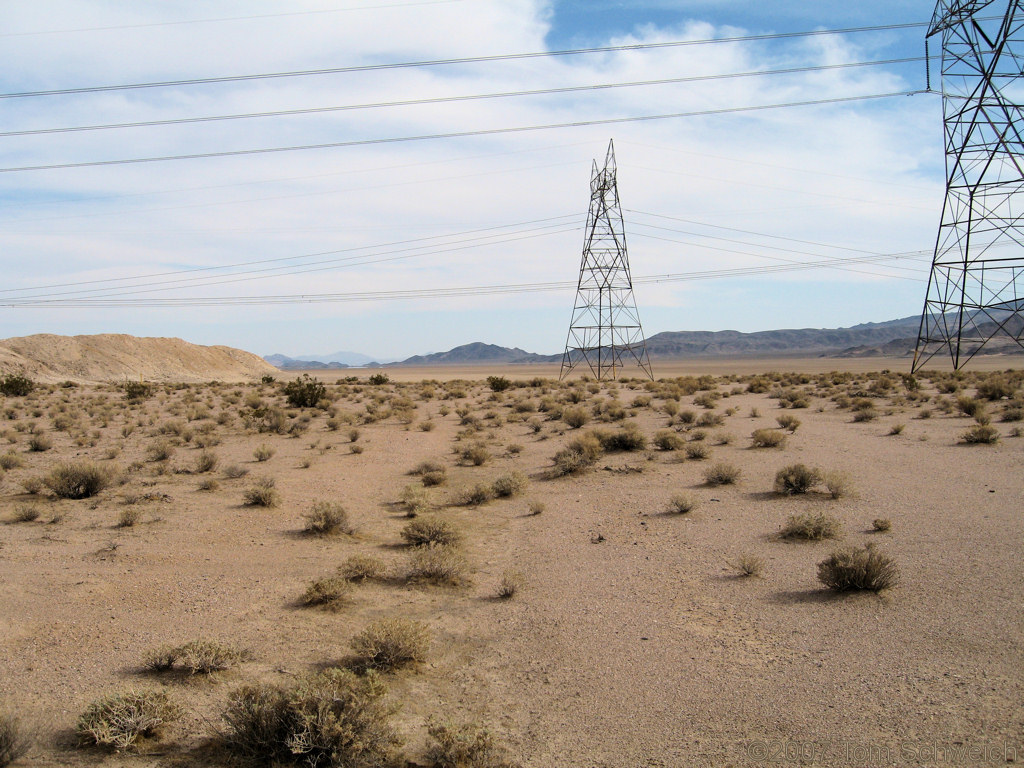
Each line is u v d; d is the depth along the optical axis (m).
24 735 7.20
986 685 8.22
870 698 8.06
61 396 71.94
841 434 32.72
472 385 93.12
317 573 13.70
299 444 34.31
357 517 18.88
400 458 29.81
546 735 7.46
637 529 16.95
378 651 9.27
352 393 77.31
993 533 15.05
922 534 15.28
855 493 19.80
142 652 9.63
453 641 10.26
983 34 48.53
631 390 70.88
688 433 34.38
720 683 8.63
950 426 33.88
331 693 7.19
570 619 11.06
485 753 6.80
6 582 12.77
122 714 7.33
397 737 7.24
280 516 18.80
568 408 43.59
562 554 14.99
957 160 58.78
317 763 6.81
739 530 16.45
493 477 24.83
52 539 16.11
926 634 9.84
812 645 9.70
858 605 11.15
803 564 13.56
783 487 20.45
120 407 56.75
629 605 11.66
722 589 12.30
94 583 12.84
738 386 71.12
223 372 157.75
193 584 12.90
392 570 13.80
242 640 10.20
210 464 26.08
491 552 15.36
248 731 7.11
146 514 18.78
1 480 23.47
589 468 25.42
